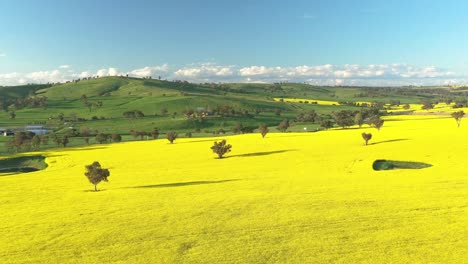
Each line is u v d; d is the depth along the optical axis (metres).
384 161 66.69
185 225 30.33
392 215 31.08
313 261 22.52
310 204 35.94
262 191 43.91
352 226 28.61
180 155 87.69
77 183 58.47
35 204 42.56
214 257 23.58
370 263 21.94
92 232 29.42
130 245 26.16
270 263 22.50
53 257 24.52
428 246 24.06
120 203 40.09
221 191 44.97
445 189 40.50
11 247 26.70
